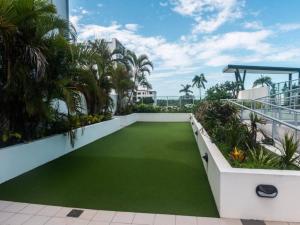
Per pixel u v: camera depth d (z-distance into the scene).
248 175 2.86
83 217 2.92
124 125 12.38
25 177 4.34
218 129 5.08
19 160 4.50
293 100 8.77
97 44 10.91
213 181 3.53
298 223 2.79
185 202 3.32
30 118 5.06
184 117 15.53
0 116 4.64
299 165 3.34
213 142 4.74
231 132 4.25
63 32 5.36
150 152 6.32
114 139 8.43
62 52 5.20
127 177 4.33
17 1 4.24
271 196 2.78
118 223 2.79
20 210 3.10
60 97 5.23
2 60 4.44
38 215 2.98
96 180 4.18
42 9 4.59
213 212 3.05
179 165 5.08
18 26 4.34
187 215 2.98
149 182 4.07
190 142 7.78
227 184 2.90
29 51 4.31
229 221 2.83
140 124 13.74
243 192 2.88
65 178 4.28
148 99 16.98
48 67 4.97
